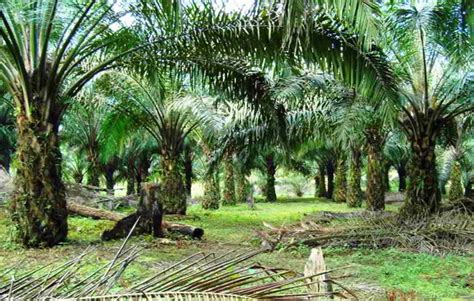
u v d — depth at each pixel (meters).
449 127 11.80
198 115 10.89
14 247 6.43
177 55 7.07
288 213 14.47
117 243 7.06
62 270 2.02
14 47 6.15
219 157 12.11
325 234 7.47
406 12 7.75
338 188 21.92
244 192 22.34
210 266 1.70
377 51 5.31
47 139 6.71
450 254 6.35
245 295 1.57
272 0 3.70
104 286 1.79
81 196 13.41
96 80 10.45
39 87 6.63
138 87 10.86
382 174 14.23
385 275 5.11
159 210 8.00
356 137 11.69
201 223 11.08
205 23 6.32
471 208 10.44
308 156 22.59
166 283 1.65
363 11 3.43
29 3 5.86
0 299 1.69
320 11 4.95
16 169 6.70
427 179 9.14
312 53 5.35
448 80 8.80
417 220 8.29
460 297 4.23
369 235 7.21
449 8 7.48
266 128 10.66
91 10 6.61
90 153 18.28
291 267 5.42
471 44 7.63
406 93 8.84
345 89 9.08
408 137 9.48
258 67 6.88
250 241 7.71
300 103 10.15
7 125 17.83
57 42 6.93
